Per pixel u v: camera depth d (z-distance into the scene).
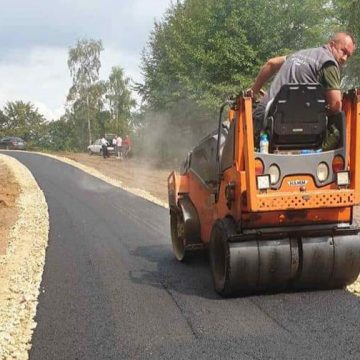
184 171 7.91
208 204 6.88
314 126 5.74
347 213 6.07
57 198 16.66
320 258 5.98
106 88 67.44
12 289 6.97
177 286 6.75
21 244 9.81
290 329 5.28
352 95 5.79
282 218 5.91
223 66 23.28
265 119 5.79
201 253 7.73
